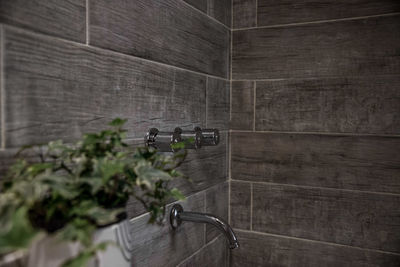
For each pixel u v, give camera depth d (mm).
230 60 1550
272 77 1479
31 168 538
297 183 1457
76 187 529
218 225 1079
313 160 1427
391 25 1289
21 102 636
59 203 511
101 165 534
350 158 1370
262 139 1510
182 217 1133
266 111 1498
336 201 1398
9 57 613
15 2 622
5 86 606
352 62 1351
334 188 1399
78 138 764
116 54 872
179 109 1158
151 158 659
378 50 1312
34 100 661
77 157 582
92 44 797
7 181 553
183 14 1173
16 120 626
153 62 1018
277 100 1476
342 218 1392
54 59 702
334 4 1368
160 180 682
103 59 830
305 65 1423
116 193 581
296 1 1427
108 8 840
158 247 1059
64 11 723
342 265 1398
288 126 1463
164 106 1074
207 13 1336
